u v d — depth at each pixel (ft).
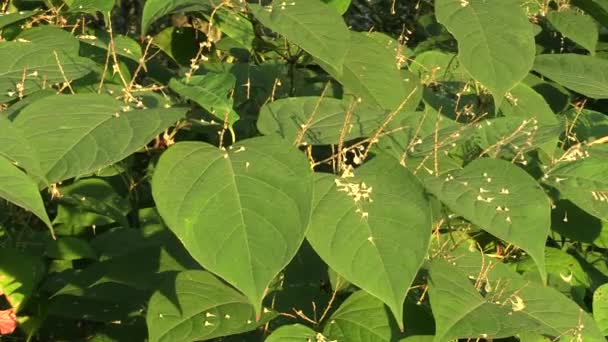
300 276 3.37
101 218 3.86
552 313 3.16
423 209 2.81
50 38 3.56
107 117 2.81
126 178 4.23
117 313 3.67
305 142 3.12
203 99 2.99
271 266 2.54
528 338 3.33
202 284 3.11
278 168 2.72
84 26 4.09
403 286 2.68
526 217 2.89
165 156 2.74
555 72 4.14
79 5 3.80
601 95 3.97
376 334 3.05
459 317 2.89
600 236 3.95
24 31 3.67
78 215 3.86
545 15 4.65
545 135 3.51
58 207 3.88
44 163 2.66
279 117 3.23
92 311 3.71
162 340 2.93
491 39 3.36
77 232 4.03
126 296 3.59
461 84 4.31
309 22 3.35
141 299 3.59
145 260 3.43
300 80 4.32
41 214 2.45
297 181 2.69
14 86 3.17
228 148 2.82
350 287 3.34
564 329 3.12
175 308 3.01
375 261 2.72
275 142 2.82
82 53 4.00
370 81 3.67
